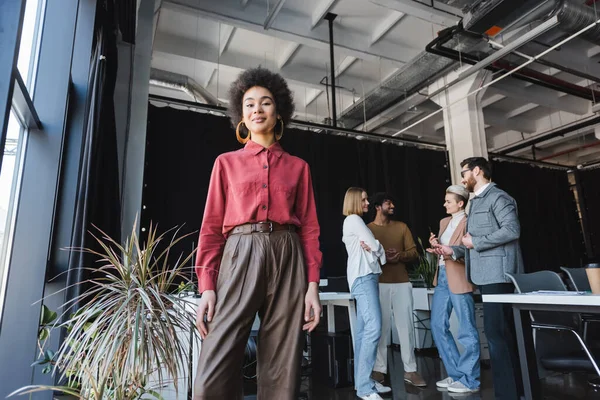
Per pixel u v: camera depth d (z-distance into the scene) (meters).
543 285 2.10
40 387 1.25
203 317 1.00
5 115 1.20
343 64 6.32
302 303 1.02
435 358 3.84
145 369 1.28
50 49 2.09
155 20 4.90
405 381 2.96
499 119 7.85
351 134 5.98
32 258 1.87
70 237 2.22
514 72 5.52
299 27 5.11
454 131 6.22
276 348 0.99
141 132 3.85
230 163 1.12
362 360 2.46
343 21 5.32
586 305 1.32
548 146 9.04
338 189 5.72
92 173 2.35
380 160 6.17
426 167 6.37
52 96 2.04
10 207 1.89
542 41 4.72
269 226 1.04
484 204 2.35
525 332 1.58
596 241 8.27
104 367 1.21
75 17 2.16
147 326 1.26
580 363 1.75
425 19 4.77
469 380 2.64
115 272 2.24
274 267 1.01
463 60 5.26
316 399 2.59
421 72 5.64
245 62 6.00
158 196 4.51
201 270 1.05
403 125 7.98
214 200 1.10
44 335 1.71
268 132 1.17
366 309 2.47
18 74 1.55
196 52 5.63
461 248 2.55
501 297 1.59
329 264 5.35
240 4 4.81
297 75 6.34
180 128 4.79
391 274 2.96
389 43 5.75
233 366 0.95
